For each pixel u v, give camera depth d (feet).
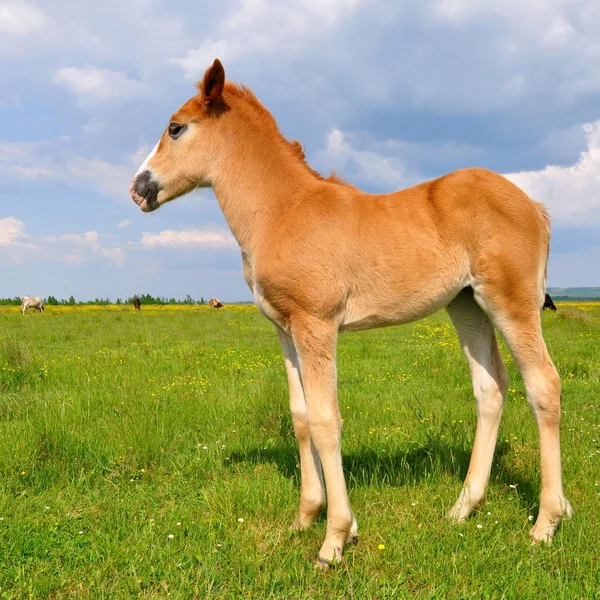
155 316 72.69
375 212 10.21
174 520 10.83
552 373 9.94
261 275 10.03
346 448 14.53
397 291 10.06
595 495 11.35
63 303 206.39
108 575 9.06
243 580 8.89
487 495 11.68
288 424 16.11
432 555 9.46
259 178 10.75
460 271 10.23
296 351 10.83
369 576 8.93
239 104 11.15
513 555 9.35
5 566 9.21
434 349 32.19
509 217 10.02
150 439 14.57
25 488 12.23
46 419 15.21
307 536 10.36
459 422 16.24
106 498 11.82
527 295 9.99
